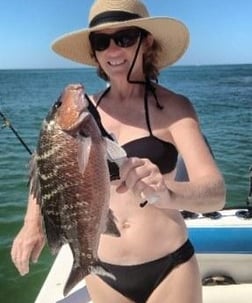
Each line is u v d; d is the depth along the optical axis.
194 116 0.75
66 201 0.56
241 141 4.84
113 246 0.77
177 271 0.76
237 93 12.08
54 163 0.56
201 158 0.70
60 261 1.16
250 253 1.18
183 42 0.81
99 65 0.84
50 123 0.56
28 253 0.75
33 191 0.59
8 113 7.60
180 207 0.62
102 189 0.56
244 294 1.08
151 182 0.57
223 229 1.20
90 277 0.81
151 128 0.75
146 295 0.78
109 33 0.75
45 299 1.01
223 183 0.67
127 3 0.75
